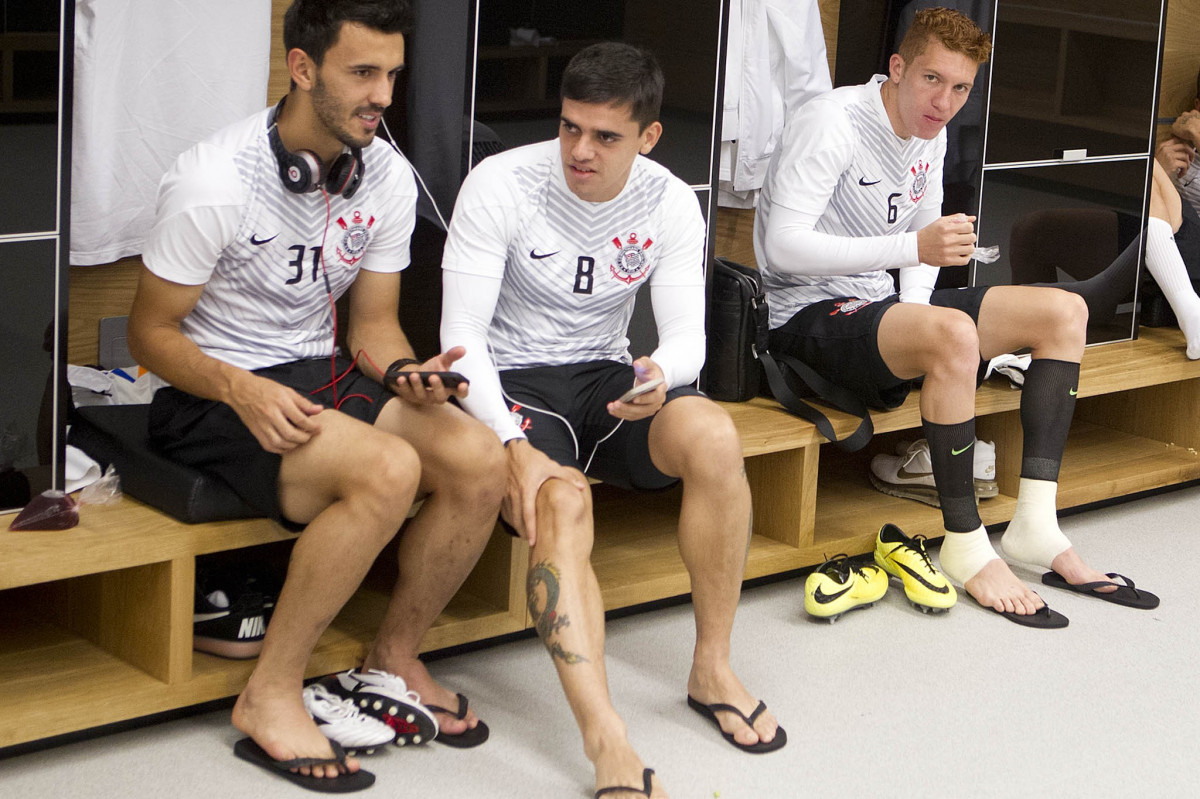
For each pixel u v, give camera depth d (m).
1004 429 2.91
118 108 2.20
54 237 1.85
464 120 2.25
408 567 1.90
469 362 1.97
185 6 2.21
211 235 1.80
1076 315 2.54
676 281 2.12
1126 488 3.12
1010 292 2.60
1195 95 3.94
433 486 1.86
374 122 1.81
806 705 2.08
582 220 2.05
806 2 3.10
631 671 2.18
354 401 1.92
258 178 1.83
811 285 2.69
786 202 2.57
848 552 2.63
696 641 2.09
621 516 2.72
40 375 1.87
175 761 1.81
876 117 2.59
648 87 1.91
